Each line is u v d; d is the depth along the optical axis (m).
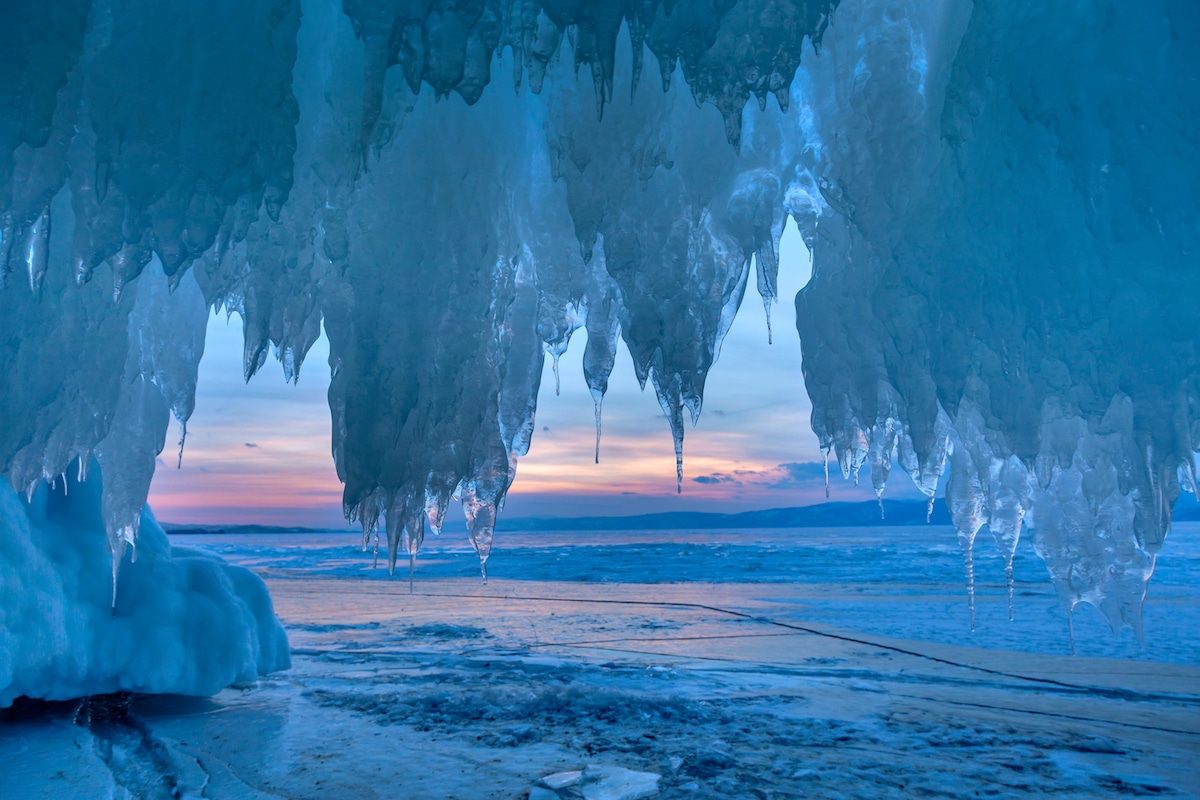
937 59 2.03
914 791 3.04
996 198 1.89
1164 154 1.66
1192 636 7.68
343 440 2.25
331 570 20.70
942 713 4.48
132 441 2.44
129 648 4.28
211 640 4.67
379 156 2.04
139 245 1.76
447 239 2.15
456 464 2.26
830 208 2.37
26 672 3.82
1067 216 1.81
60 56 1.70
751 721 4.22
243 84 1.80
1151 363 1.77
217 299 2.31
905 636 7.91
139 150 1.73
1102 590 2.50
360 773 3.23
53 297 2.09
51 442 2.20
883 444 2.48
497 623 8.98
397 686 5.11
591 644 7.32
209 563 5.07
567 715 4.30
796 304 2.49
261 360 2.13
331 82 2.12
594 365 2.51
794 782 3.13
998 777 3.23
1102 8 1.70
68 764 3.25
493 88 2.26
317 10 2.12
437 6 1.74
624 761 3.43
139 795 2.95
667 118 2.11
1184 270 1.71
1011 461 2.71
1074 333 1.86
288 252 2.14
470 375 2.25
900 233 2.04
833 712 4.48
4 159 1.70
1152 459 1.82
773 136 2.22
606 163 2.06
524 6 1.80
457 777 3.19
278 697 4.72
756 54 1.79
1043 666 6.19
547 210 2.37
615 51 1.92
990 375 2.01
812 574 17.25
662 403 2.16
